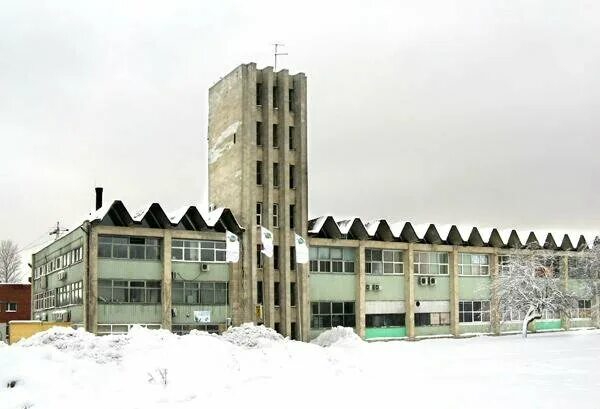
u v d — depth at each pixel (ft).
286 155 188.75
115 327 157.69
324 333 177.47
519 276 200.34
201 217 170.81
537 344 160.76
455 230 217.15
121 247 161.38
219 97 199.21
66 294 177.27
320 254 192.54
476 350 144.56
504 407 66.08
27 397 64.69
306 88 196.03
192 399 71.72
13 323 151.12
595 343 162.61
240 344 111.14
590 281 227.81
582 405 66.90
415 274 208.23
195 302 169.68
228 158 190.49
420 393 75.77
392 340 199.41
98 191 188.44
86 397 68.08
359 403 69.00
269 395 74.13
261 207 184.96
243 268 176.45
